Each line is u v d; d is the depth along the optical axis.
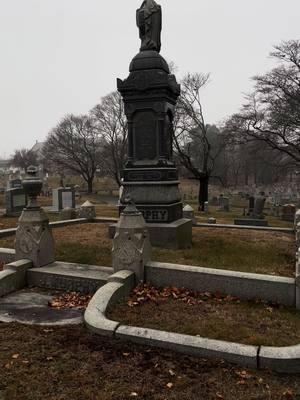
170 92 9.77
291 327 4.90
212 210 33.94
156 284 6.52
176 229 8.96
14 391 3.56
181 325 4.96
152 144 9.67
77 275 6.77
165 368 3.96
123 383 3.69
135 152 9.84
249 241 10.27
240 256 8.48
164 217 9.36
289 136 30.86
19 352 4.36
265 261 8.16
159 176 9.48
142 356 4.22
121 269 6.51
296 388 3.61
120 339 4.64
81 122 58.06
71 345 4.51
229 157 66.50
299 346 4.09
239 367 3.99
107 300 5.46
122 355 4.25
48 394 3.52
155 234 9.09
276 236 11.46
